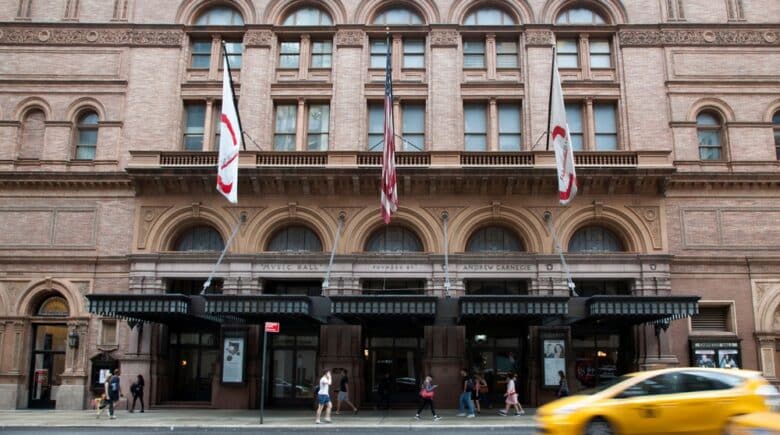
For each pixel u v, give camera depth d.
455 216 28.84
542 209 28.84
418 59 31.61
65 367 28.69
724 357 27.67
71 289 29.17
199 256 28.70
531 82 30.73
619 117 30.53
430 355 27.89
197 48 32.03
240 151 28.91
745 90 30.50
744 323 28.27
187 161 29.48
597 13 32.12
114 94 31.03
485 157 29.00
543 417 13.55
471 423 21.64
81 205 29.88
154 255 28.66
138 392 26.67
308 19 32.25
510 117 30.98
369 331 29.22
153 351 28.42
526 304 24.25
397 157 29.03
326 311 25.55
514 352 28.75
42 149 30.81
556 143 25.91
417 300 24.31
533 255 28.17
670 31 31.16
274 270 28.44
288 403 28.61
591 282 28.95
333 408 27.44
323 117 31.19
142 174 28.80
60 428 20.70
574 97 30.72
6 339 28.91
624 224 28.70
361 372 28.11
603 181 28.61
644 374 13.80
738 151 29.84
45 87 31.17
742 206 29.25
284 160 29.28
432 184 28.64
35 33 31.64
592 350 28.77
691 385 13.52
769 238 28.98
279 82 31.03
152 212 29.44
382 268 28.31
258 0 31.92
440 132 30.25
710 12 31.39
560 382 26.09
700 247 28.80
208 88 31.19
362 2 31.88
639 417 13.19
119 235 29.50
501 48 31.75
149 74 31.19
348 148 30.16
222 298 24.52
